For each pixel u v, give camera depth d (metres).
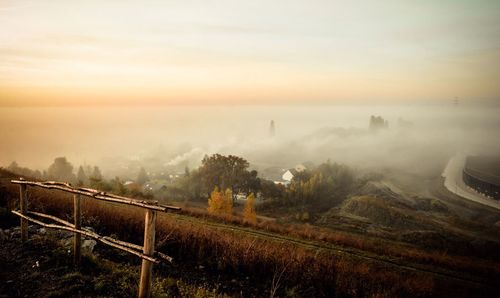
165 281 9.12
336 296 11.53
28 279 7.48
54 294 6.92
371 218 70.06
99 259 9.37
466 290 15.37
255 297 10.44
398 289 12.79
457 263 19.66
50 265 8.30
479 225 65.38
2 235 9.84
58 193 17.39
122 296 7.27
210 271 11.88
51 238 9.91
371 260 17.75
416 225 64.38
